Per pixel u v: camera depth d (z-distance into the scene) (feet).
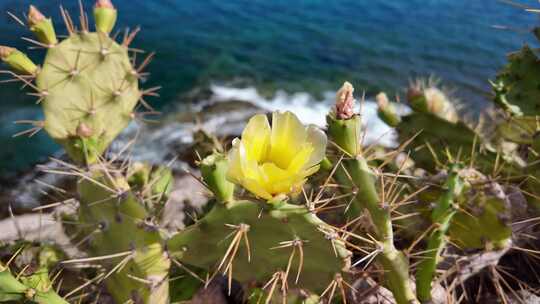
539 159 1.28
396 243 1.28
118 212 0.95
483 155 1.33
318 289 0.85
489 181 1.09
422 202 1.15
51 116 1.14
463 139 1.32
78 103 1.15
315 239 0.78
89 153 1.02
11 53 1.10
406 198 0.91
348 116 0.84
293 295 0.85
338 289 0.96
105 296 1.15
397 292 0.86
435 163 1.37
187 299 1.08
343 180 0.87
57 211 1.46
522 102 1.50
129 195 0.94
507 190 1.29
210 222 0.84
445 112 1.41
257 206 0.80
